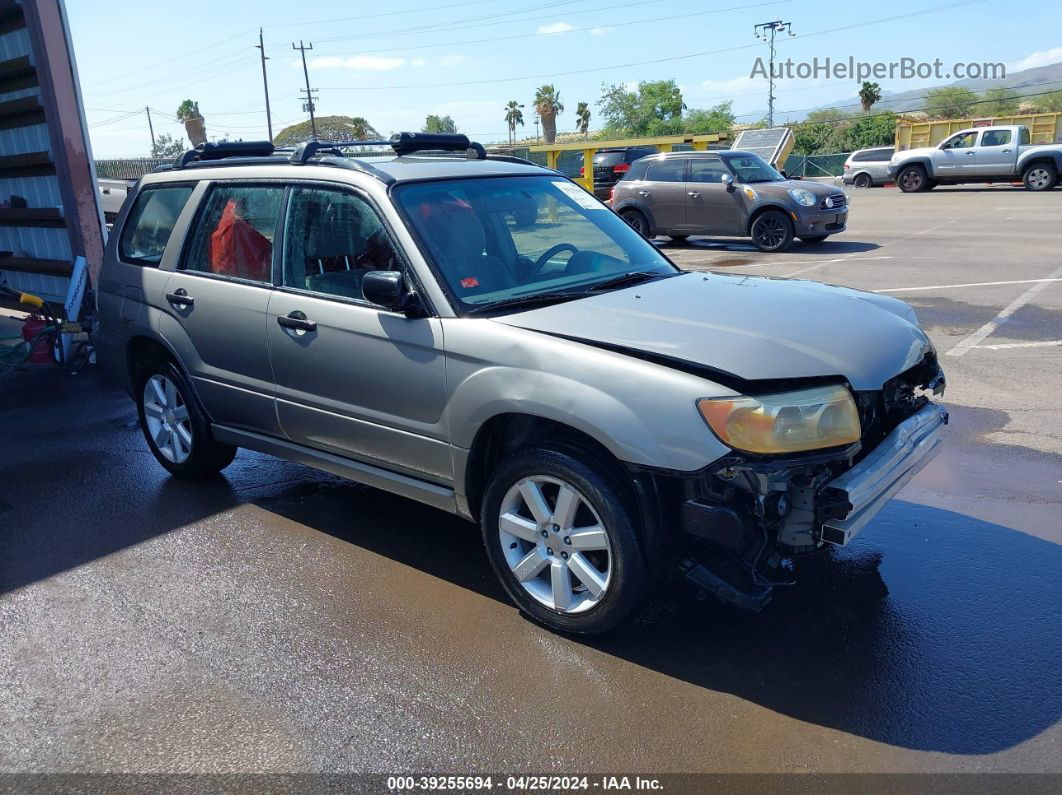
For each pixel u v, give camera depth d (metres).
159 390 5.51
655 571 3.39
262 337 4.55
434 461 3.93
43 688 3.43
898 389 3.76
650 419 3.18
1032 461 5.36
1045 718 3.04
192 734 3.12
